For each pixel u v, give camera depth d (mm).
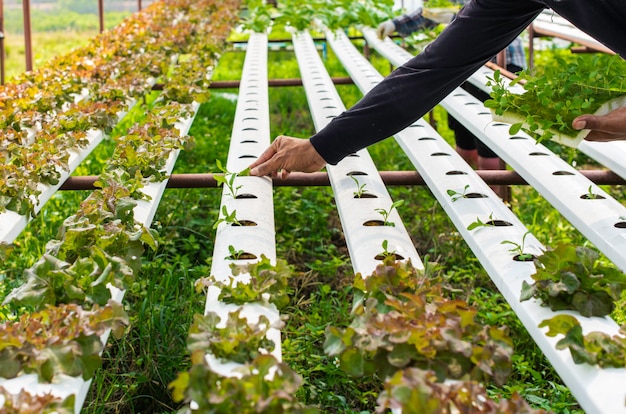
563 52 5328
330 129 1688
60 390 1214
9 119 2209
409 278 1394
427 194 3061
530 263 1503
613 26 1400
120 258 1479
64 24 6500
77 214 1595
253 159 2070
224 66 5469
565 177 1810
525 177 1898
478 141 2922
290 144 1766
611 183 2053
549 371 2025
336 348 1246
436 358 1216
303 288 2375
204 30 3850
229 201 1803
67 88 2570
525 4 1515
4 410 1121
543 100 1627
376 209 1706
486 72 2793
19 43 5625
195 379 1141
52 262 1417
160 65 3045
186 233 2668
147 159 1922
